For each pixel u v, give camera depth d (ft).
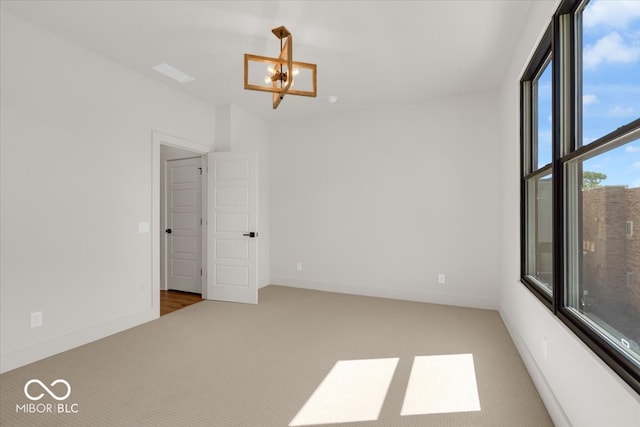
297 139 17.06
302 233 16.94
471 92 13.48
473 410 6.40
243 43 9.68
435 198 14.14
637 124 3.52
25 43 8.53
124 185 11.11
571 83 5.65
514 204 9.94
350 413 6.32
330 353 9.08
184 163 16.12
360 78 12.12
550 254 7.18
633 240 3.94
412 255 14.56
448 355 8.92
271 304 13.96
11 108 8.26
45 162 8.94
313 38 9.40
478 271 13.41
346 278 15.93
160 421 6.07
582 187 5.40
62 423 6.03
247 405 6.59
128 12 8.20
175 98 13.12
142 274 11.69
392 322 11.62
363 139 15.56
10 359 8.12
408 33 9.14
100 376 7.78
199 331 10.80
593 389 4.56
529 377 7.70
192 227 15.98
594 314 5.00
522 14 8.21
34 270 8.68
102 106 10.43
